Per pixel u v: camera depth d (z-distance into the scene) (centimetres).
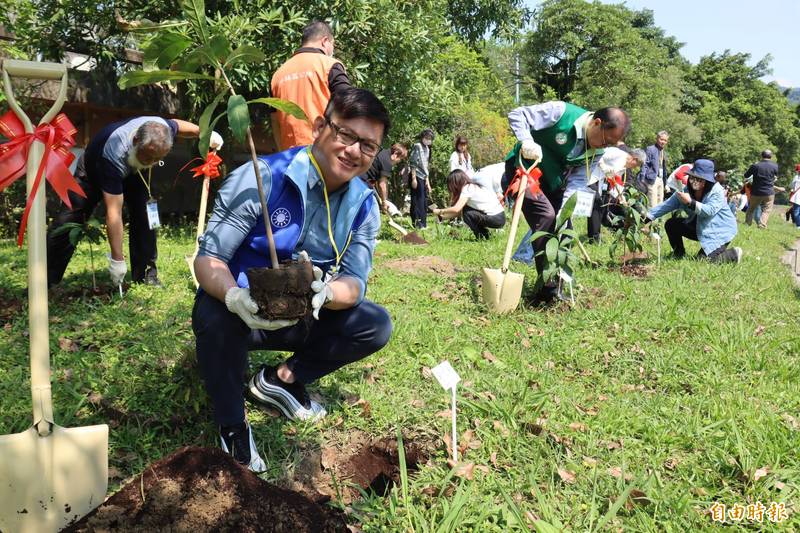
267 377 283
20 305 439
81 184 464
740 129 4759
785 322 489
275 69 761
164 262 594
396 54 862
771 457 271
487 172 894
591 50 3569
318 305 212
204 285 225
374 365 355
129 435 265
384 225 944
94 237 464
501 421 294
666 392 351
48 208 786
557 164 506
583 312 477
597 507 236
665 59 4016
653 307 491
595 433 292
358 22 767
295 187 234
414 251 737
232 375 238
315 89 404
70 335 375
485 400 307
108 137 446
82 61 891
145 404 291
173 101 900
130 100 855
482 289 489
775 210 3509
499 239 882
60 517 191
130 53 862
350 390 322
